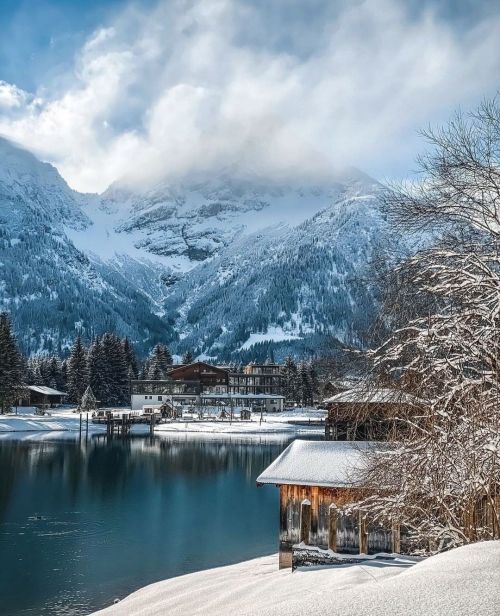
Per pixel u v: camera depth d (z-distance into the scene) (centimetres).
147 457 5588
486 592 477
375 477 1219
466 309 1078
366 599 488
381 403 1188
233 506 3262
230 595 1308
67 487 3797
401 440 1201
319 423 9712
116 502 3322
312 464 1505
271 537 2553
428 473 1060
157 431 8731
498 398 987
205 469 4803
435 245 1166
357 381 1219
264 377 13850
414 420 1162
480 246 1118
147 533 2600
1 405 9025
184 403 12438
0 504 3197
